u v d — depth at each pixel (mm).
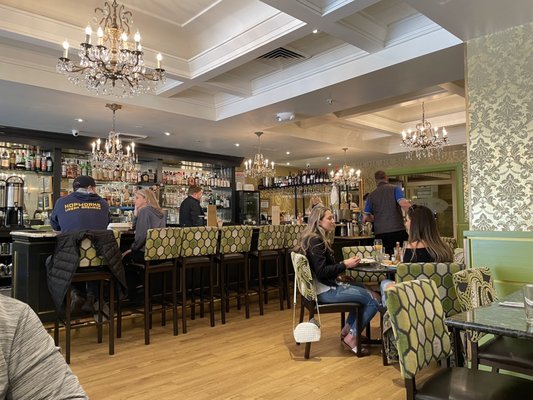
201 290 4641
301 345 3688
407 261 3074
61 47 3586
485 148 3146
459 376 1722
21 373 787
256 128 6258
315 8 3072
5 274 5512
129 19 3754
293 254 3650
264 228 4852
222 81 4926
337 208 6816
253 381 2877
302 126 7055
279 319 4633
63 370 848
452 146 8234
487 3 2652
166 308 4227
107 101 4730
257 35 3652
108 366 3162
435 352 1736
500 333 1404
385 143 8984
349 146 8109
